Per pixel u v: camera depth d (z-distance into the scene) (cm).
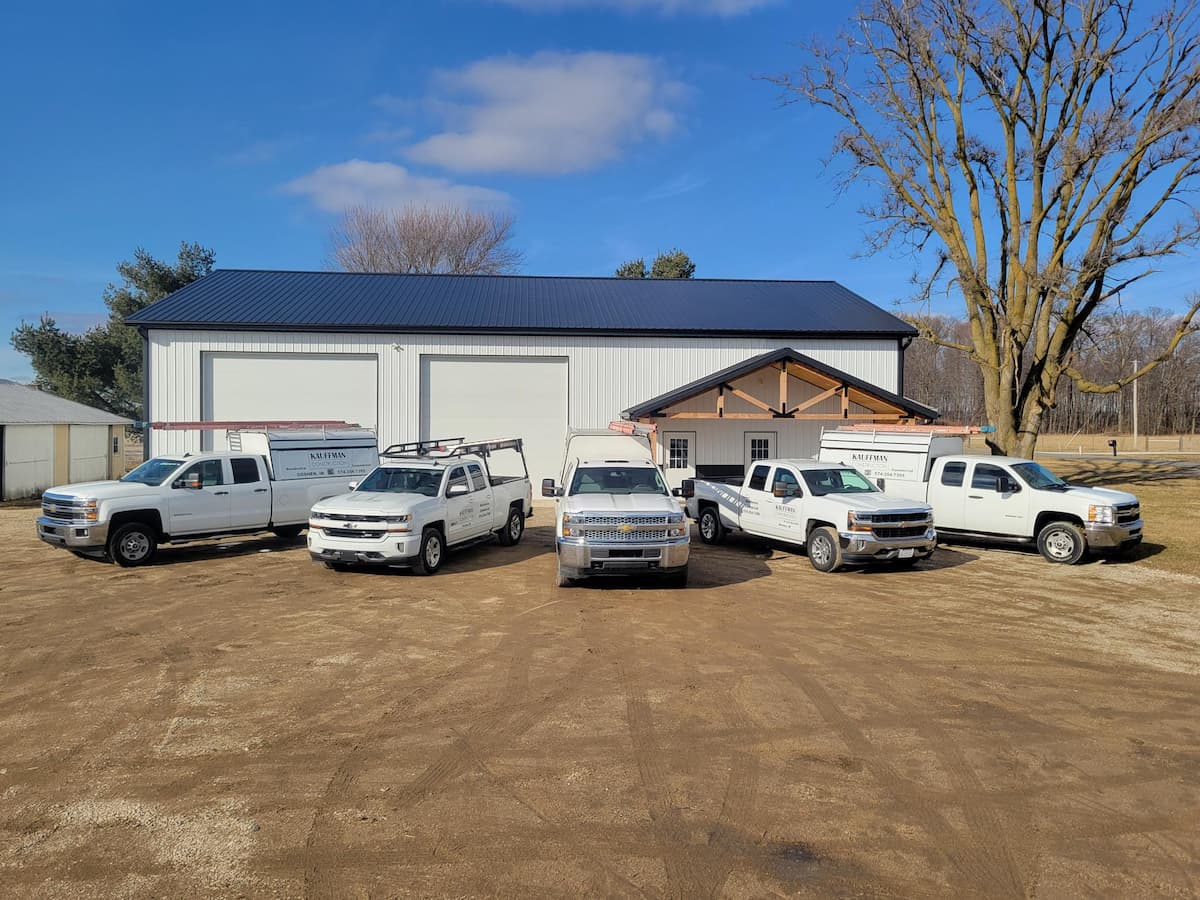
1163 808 436
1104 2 2152
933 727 558
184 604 956
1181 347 7069
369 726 554
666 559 1026
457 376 2259
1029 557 1362
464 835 400
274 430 1546
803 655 743
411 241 4972
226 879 359
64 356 4028
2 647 763
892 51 2389
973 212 2453
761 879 361
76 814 423
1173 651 768
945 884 357
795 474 1323
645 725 558
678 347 2302
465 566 1243
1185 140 2122
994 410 2470
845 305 2627
